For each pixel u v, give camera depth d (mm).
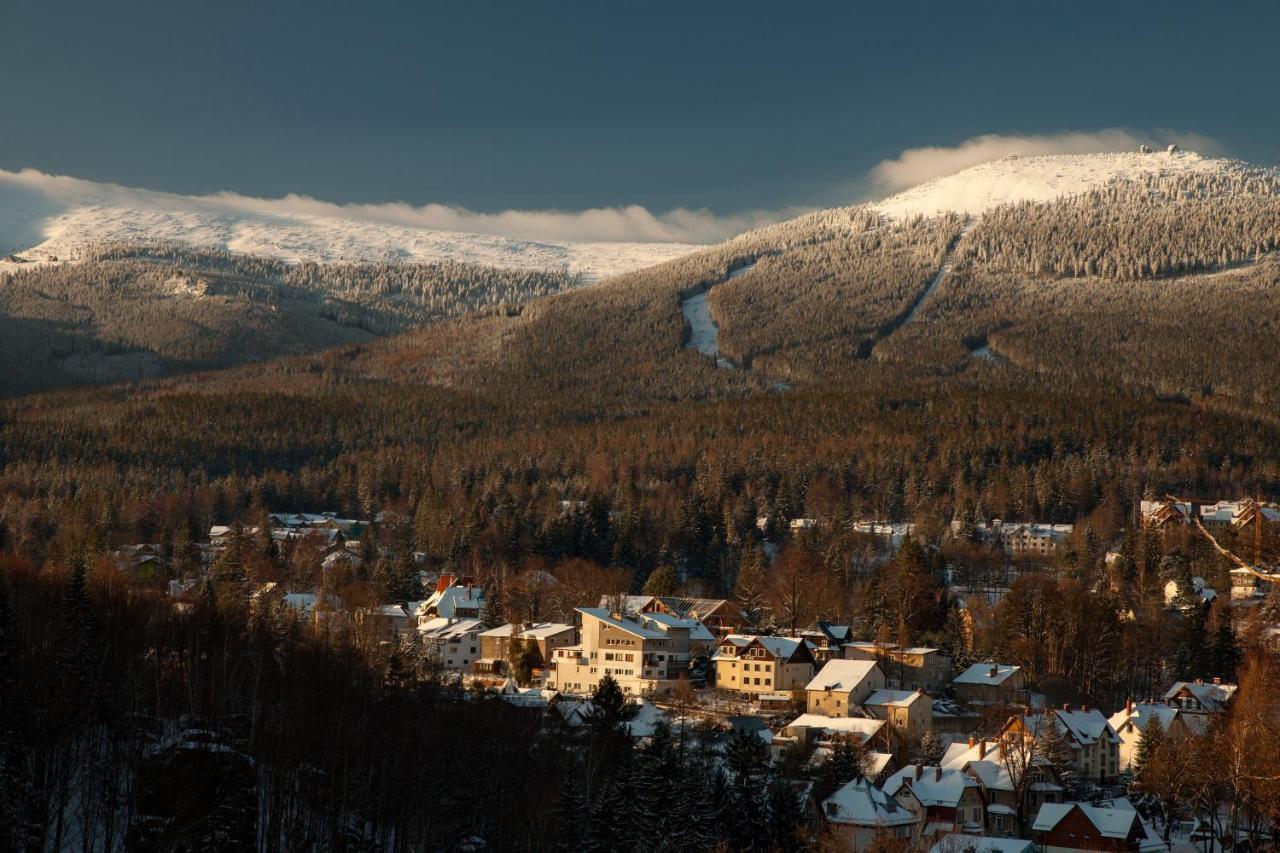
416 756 157250
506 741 173625
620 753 174125
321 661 190500
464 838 152250
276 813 145000
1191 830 172250
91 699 156125
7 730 140125
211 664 176375
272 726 161625
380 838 152000
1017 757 186000
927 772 179000
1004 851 154625
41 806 138000
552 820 149875
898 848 150375
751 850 152500
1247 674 167250
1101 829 162875
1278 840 142750
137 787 144000
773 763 185875
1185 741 181500
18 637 163000
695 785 151125
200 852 139125
